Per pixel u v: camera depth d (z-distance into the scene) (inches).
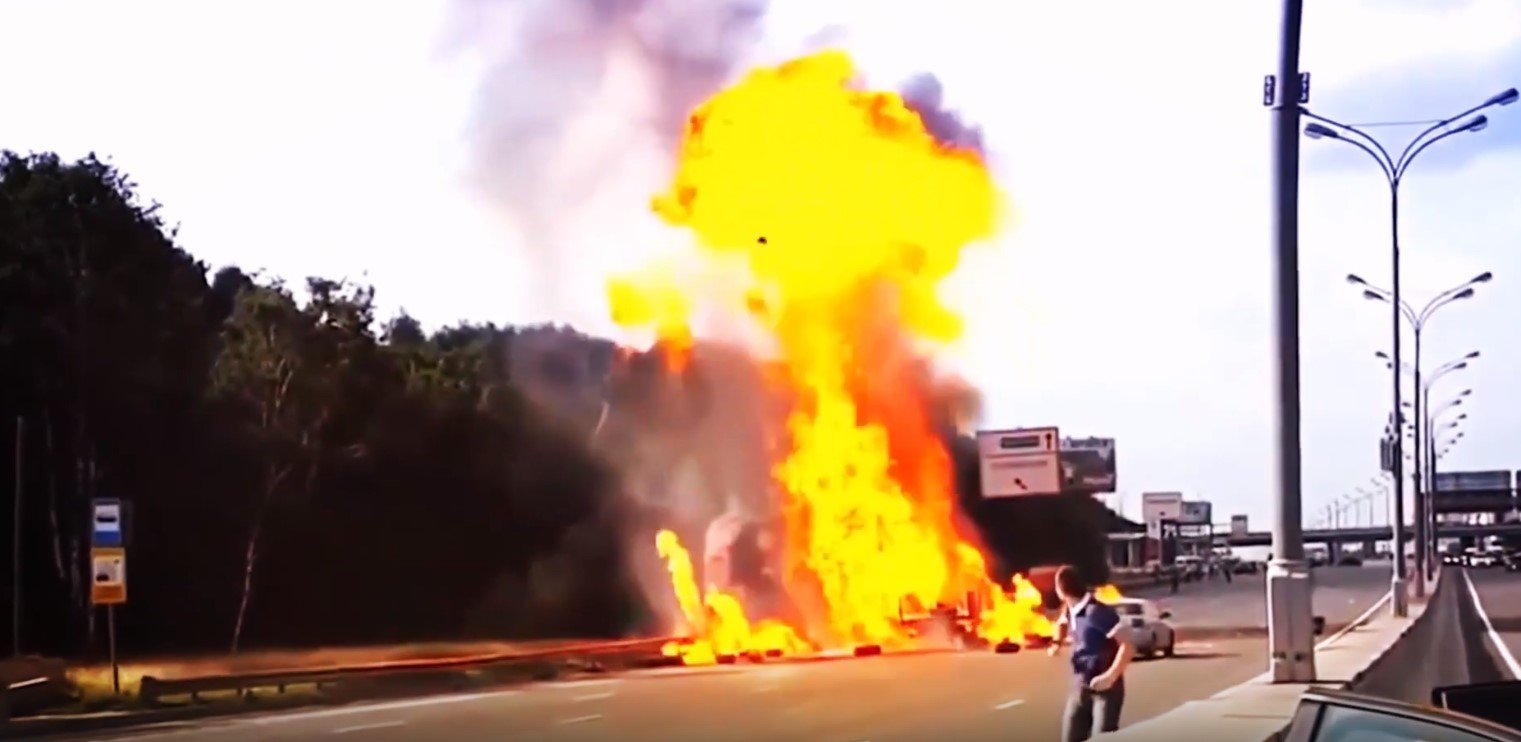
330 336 2052.2
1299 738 291.9
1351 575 6289.4
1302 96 961.5
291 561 2016.5
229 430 1953.7
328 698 1323.8
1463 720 265.6
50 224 1765.5
